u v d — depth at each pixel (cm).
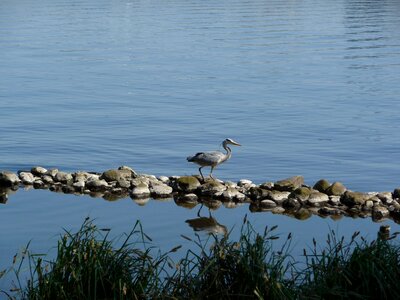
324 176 2603
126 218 1998
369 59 5631
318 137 3156
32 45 6444
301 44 6556
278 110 3725
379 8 10275
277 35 7231
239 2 11350
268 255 1648
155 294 1212
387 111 3694
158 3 11275
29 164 2686
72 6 10750
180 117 3544
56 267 1250
